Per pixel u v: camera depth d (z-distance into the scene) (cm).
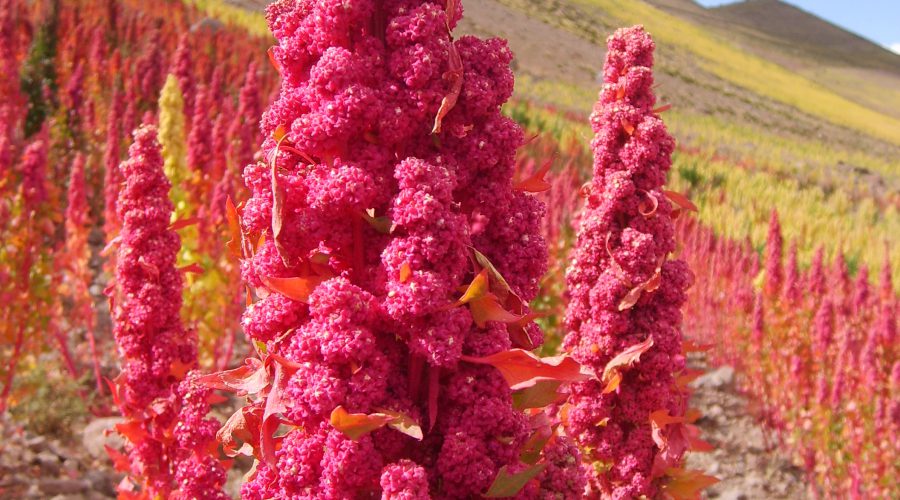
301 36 205
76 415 752
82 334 883
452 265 191
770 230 1056
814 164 2659
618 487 364
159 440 390
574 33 3603
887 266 998
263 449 195
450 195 191
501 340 201
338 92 192
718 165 2278
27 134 1374
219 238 808
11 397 715
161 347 390
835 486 822
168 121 827
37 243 716
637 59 373
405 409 195
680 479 359
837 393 809
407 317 188
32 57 1600
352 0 195
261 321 201
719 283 1247
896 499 743
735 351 1125
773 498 827
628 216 368
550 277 900
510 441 201
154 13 2211
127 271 396
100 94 1561
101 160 1298
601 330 356
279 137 210
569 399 369
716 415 989
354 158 197
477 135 206
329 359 186
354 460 186
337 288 188
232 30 2264
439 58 195
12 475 614
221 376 216
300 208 200
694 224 1444
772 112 3681
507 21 3334
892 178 2670
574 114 2541
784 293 1006
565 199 1131
